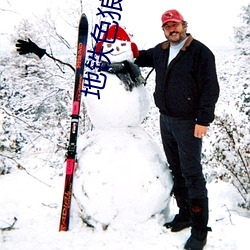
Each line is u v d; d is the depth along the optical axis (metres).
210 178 5.54
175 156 2.55
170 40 2.25
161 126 2.52
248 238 2.54
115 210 2.44
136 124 2.70
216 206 3.19
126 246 2.39
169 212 2.86
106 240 2.44
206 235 2.39
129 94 2.51
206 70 2.17
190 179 2.38
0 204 3.12
